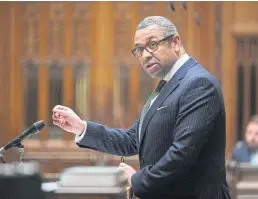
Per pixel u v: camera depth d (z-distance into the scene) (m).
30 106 24.83
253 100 24.69
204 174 9.60
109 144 10.88
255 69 24.67
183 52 10.08
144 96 24.69
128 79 24.72
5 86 24.89
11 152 23.45
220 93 9.71
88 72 24.80
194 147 9.25
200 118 9.37
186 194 9.56
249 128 21.69
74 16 24.72
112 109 24.75
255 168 18.70
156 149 9.71
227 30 24.61
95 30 24.72
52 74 24.81
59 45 24.73
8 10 24.72
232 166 18.86
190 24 24.41
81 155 24.17
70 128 10.88
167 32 9.76
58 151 24.27
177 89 9.73
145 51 9.77
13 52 24.80
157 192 9.50
